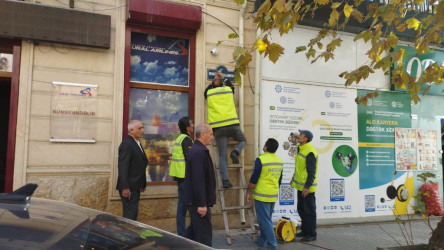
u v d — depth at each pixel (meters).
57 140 6.14
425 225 8.23
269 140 5.87
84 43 6.26
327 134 8.40
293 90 8.11
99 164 6.42
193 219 4.54
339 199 8.41
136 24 6.86
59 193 6.11
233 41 7.61
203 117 7.23
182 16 6.93
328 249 6.08
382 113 9.02
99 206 6.34
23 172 5.91
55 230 1.81
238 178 7.44
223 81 6.88
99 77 6.51
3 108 7.88
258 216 5.70
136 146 5.69
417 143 9.34
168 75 7.25
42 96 6.14
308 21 8.09
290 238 6.50
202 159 4.54
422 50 5.36
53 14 6.08
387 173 8.94
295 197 7.93
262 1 7.71
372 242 6.64
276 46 4.38
